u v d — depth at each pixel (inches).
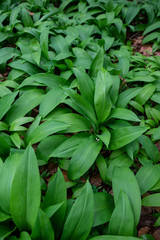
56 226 15.0
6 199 15.4
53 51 34.2
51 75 26.8
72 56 29.1
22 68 28.6
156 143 24.0
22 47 31.3
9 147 20.4
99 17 40.5
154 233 17.4
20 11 40.6
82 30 36.7
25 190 14.2
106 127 24.2
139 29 43.3
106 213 16.3
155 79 28.5
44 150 21.5
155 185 18.9
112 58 36.6
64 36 36.1
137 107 26.5
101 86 21.3
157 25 39.8
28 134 21.7
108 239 13.3
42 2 46.6
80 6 45.9
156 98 27.3
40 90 26.7
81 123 22.8
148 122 25.2
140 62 32.7
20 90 27.4
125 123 23.1
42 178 20.9
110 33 39.8
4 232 14.6
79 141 21.3
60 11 42.5
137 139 21.8
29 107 24.5
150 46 40.1
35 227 12.4
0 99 23.6
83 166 19.1
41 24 36.9
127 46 37.8
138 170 19.8
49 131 20.0
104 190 20.1
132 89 25.9
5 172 16.2
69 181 20.1
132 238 13.2
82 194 14.5
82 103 21.2
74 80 27.4
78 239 14.0
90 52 33.0
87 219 14.2
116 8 43.4
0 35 35.3
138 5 43.8
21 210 14.1
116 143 20.4
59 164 21.5
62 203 14.0
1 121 23.5
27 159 14.6
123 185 16.8
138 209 15.8
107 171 20.2
